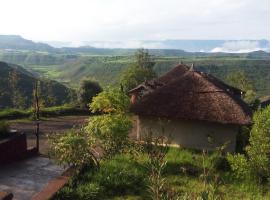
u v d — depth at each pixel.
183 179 14.98
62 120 31.09
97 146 18.09
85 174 14.34
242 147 21.44
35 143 21.47
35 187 13.13
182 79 22.72
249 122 19.89
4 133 16.81
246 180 15.86
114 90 22.03
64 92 77.00
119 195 13.12
